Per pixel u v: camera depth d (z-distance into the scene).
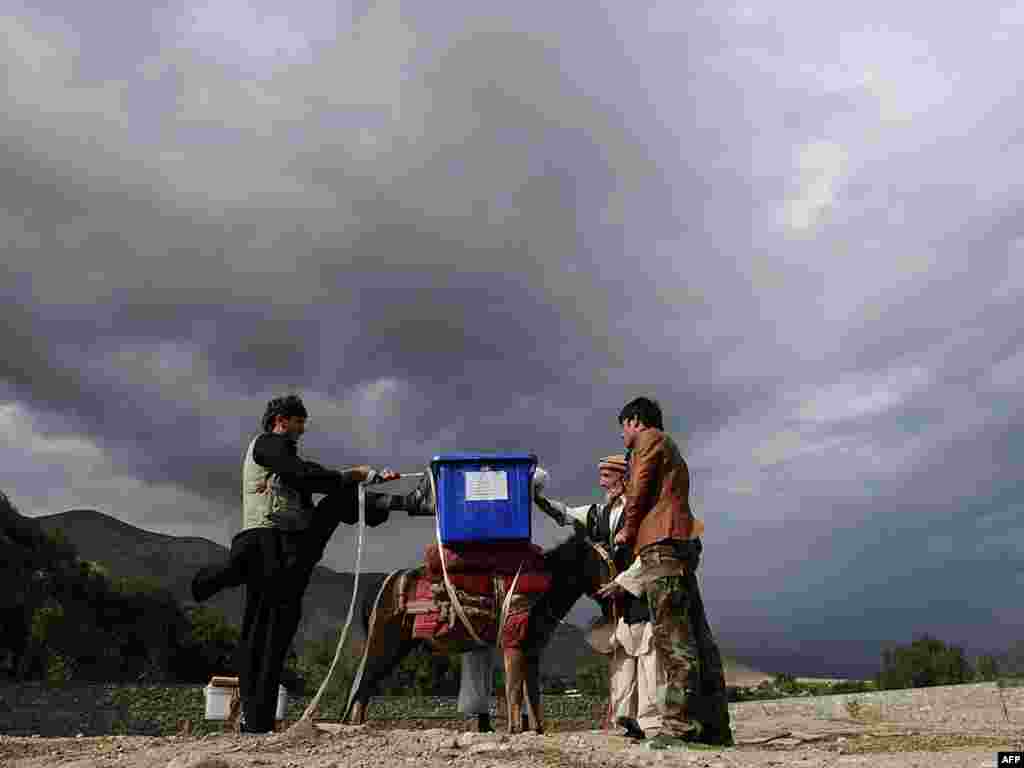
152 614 52.72
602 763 5.04
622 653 6.85
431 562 7.14
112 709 17.12
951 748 6.38
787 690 24.00
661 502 6.23
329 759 5.06
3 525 49.16
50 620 43.62
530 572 6.96
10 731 16.53
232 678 9.87
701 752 5.48
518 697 6.77
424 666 37.28
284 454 6.75
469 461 6.97
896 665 43.00
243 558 6.71
